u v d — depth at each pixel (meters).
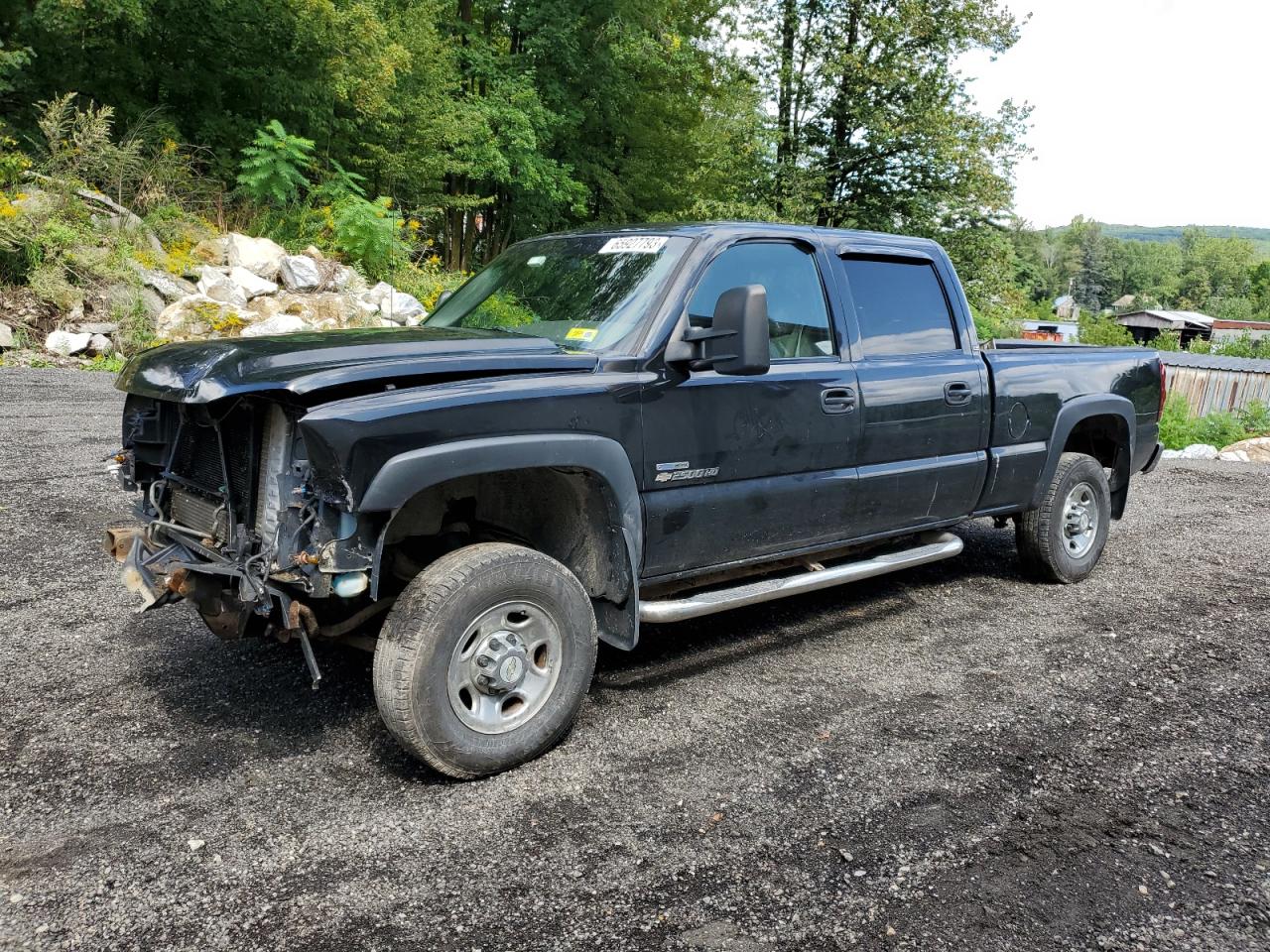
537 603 3.16
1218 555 6.50
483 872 2.57
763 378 3.84
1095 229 181.00
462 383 3.06
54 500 6.16
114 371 11.03
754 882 2.56
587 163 27.17
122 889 2.44
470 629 3.01
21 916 2.31
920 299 4.79
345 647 4.20
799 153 22.47
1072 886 2.59
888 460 4.45
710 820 2.88
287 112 18.48
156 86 17.55
